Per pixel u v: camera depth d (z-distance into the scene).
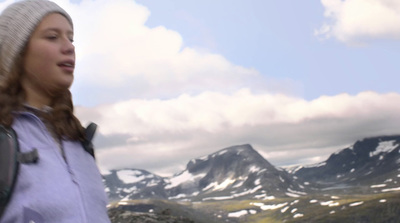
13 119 1.32
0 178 1.21
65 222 1.24
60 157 1.37
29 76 1.38
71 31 1.49
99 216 1.37
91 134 1.53
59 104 1.45
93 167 1.48
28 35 1.37
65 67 1.42
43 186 1.26
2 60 1.36
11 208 1.21
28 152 1.28
